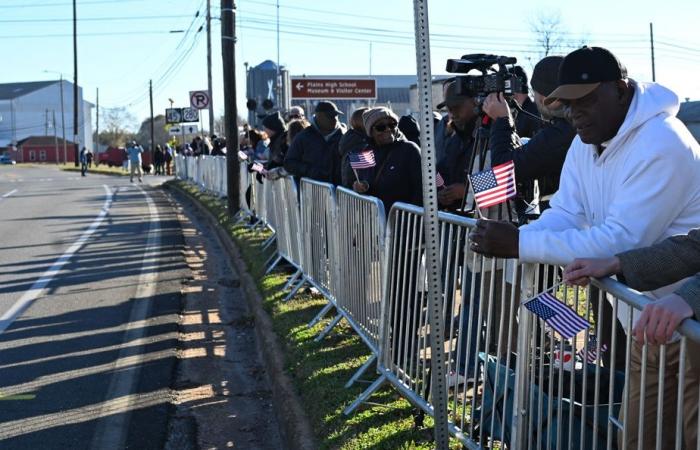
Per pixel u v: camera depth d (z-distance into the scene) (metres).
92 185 31.89
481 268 3.78
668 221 2.71
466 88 4.44
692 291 2.30
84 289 9.33
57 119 117.94
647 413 2.78
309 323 6.73
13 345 6.91
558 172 4.18
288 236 8.88
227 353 6.86
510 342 3.50
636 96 2.78
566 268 2.68
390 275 4.91
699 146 2.79
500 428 3.66
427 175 3.65
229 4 15.66
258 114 18.81
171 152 45.31
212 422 5.30
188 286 9.70
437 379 3.79
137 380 5.99
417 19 3.53
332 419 4.67
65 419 5.22
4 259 11.67
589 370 3.40
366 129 6.29
